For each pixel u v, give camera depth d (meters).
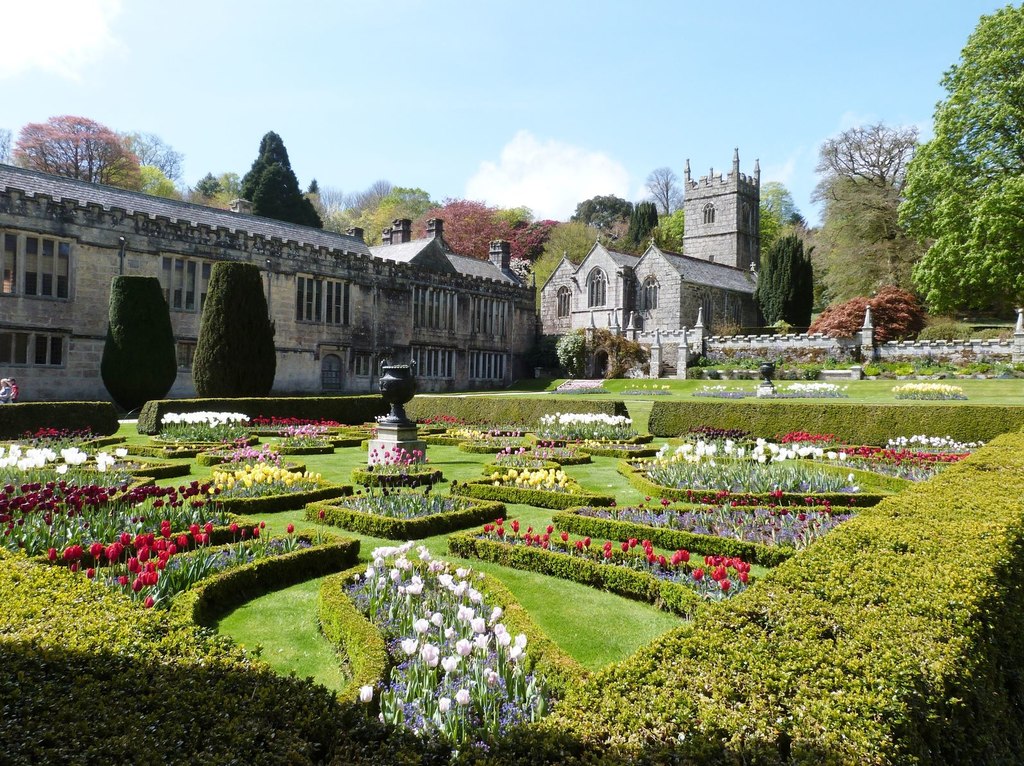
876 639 2.94
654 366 43.44
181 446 15.48
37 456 8.98
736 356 41.03
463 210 70.12
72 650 2.93
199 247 30.53
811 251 50.47
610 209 90.94
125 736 2.27
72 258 26.81
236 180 77.12
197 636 3.38
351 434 19.72
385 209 76.31
